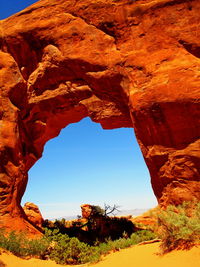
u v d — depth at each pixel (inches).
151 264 226.1
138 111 390.9
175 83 369.1
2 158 494.0
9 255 319.3
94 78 466.6
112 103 475.2
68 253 359.3
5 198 477.7
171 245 247.0
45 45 525.3
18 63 557.0
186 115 358.3
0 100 524.7
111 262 269.7
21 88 546.0
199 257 204.8
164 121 372.2
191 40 390.0
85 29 483.5
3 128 509.0
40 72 530.0
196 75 362.3
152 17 426.0
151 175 395.2
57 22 514.3
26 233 441.4
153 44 413.7
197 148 349.7
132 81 415.5
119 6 460.1
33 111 558.3
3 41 566.6
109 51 454.9
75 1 505.7
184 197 342.3
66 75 513.3
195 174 344.2
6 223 452.8
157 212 276.1
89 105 493.4
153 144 384.5
